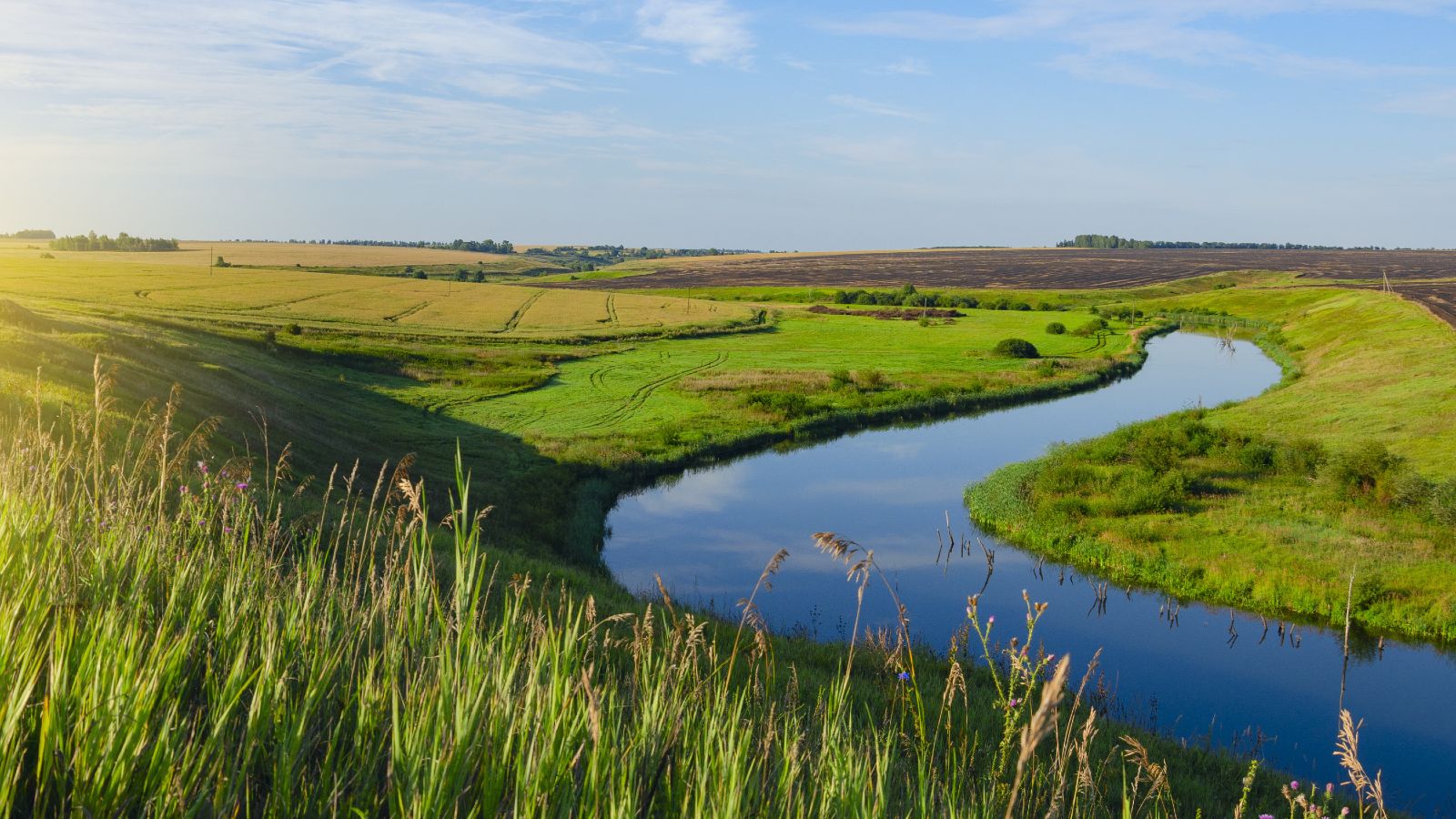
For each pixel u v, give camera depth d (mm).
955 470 41906
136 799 2605
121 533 4645
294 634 3705
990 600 24562
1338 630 22531
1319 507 30672
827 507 35219
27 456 5496
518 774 2775
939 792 4340
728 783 3109
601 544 29641
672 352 85938
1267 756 15594
